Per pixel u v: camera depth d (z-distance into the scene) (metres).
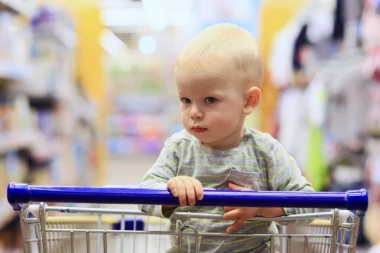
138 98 8.52
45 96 3.54
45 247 0.90
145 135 8.48
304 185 1.07
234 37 1.01
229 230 0.94
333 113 3.19
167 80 8.48
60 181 3.78
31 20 3.59
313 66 3.33
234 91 0.98
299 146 3.41
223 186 1.06
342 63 3.20
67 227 1.13
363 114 3.09
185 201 0.83
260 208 0.94
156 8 6.48
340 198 0.81
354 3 3.16
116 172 7.48
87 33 4.37
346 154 3.20
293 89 3.47
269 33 3.66
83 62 4.40
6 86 3.11
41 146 3.42
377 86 3.06
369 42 3.08
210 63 0.95
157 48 8.82
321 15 3.32
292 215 0.93
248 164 1.06
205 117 0.97
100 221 1.14
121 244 1.17
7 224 2.95
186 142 1.10
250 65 1.00
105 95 4.49
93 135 4.50
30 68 3.22
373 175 3.08
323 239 1.00
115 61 8.69
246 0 4.02
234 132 1.05
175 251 1.08
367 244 3.15
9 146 2.68
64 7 4.15
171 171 1.08
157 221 1.38
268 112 3.67
